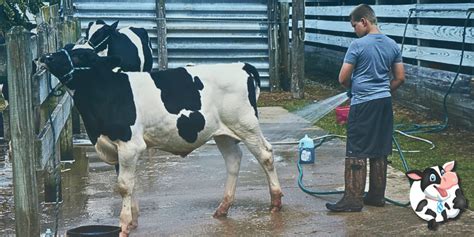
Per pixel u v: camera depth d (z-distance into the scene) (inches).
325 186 271.4
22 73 192.7
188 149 227.0
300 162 310.0
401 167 295.9
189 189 271.6
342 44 565.9
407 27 437.4
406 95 444.5
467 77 368.5
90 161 324.8
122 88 210.2
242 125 229.5
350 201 235.5
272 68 537.3
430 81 410.0
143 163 316.2
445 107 381.4
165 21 526.3
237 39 535.8
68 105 305.6
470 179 273.0
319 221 226.5
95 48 254.8
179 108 219.8
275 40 534.0
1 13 359.3
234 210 241.6
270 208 239.6
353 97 234.5
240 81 228.8
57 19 328.8
